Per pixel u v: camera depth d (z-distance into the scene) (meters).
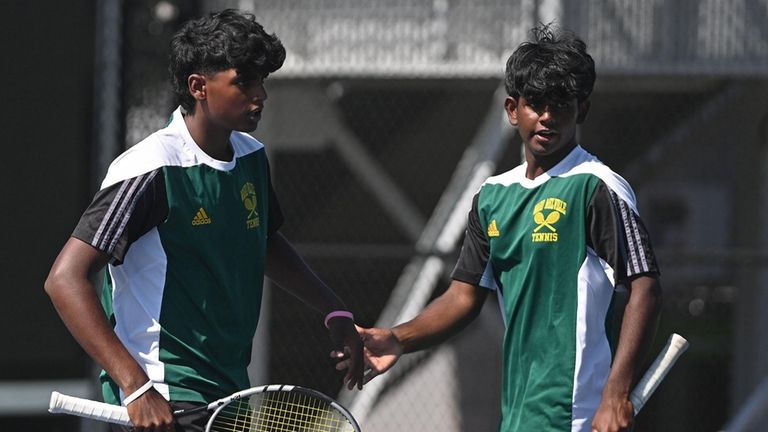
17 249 27.02
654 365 12.82
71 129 26.89
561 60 12.69
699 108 31.80
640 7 25.25
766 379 26.88
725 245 36.62
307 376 29.58
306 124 30.36
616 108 33.19
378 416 29.47
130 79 24.47
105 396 12.58
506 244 13.31
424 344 14.23
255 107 12.37
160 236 12.29
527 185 13.24
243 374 13.02
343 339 14.00
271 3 25.75
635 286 12.75
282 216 14.06
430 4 25.67
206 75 12.25
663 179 39.69
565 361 12.98
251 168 13.09
